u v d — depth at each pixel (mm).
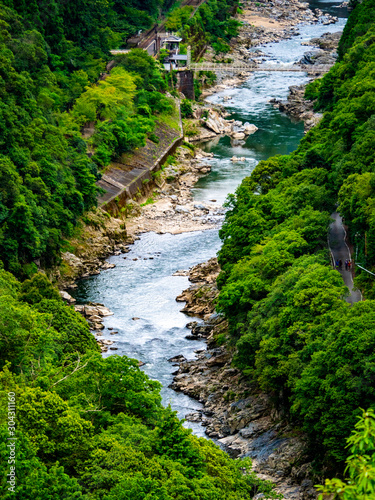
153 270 118562
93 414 57719
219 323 99188
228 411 80438
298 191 102812
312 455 68438
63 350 72875
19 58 132125
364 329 64500
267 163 119062
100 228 127500
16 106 118562
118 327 101000
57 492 45531
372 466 26047
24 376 59906
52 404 53312
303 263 84125
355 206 88625
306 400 66562
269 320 78125
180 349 95312
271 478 68000
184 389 86062
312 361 67062
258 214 103000
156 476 49375
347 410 61344
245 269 90438
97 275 117375
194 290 109438
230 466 57594
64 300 107250
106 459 50344
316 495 63938
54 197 116188
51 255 111000
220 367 90062
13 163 110000
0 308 64875
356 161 99625
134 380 61781
